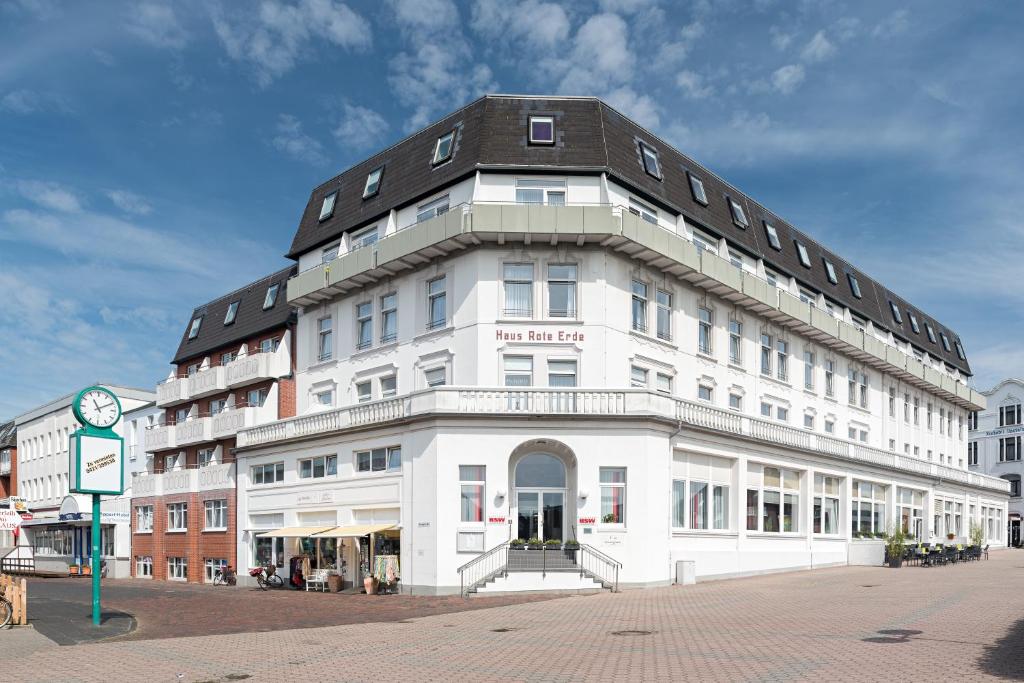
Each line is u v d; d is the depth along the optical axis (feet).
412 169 112.78
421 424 91.71
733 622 57.77
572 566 86.79
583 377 99.14
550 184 102.63
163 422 163.53
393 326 112.88
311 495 107.76
